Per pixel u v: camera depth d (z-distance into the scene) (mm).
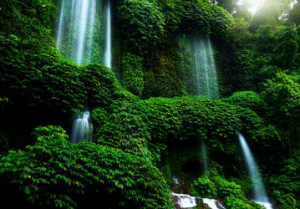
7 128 4820
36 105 5086
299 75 10297
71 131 5887
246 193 7828
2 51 4570
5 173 2715
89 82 6430
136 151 5582
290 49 10867
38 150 3258
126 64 10344
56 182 2984
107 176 3596
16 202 2895
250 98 10586
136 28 10867
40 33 5707
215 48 14938
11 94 4703
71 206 3182
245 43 15133
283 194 7605
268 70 11141
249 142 8734
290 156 8562
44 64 5516
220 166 8219
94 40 10938
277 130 8969
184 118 8109
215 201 6445
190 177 7613
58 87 5441
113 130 5789
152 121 7199
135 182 3969
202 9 14844
